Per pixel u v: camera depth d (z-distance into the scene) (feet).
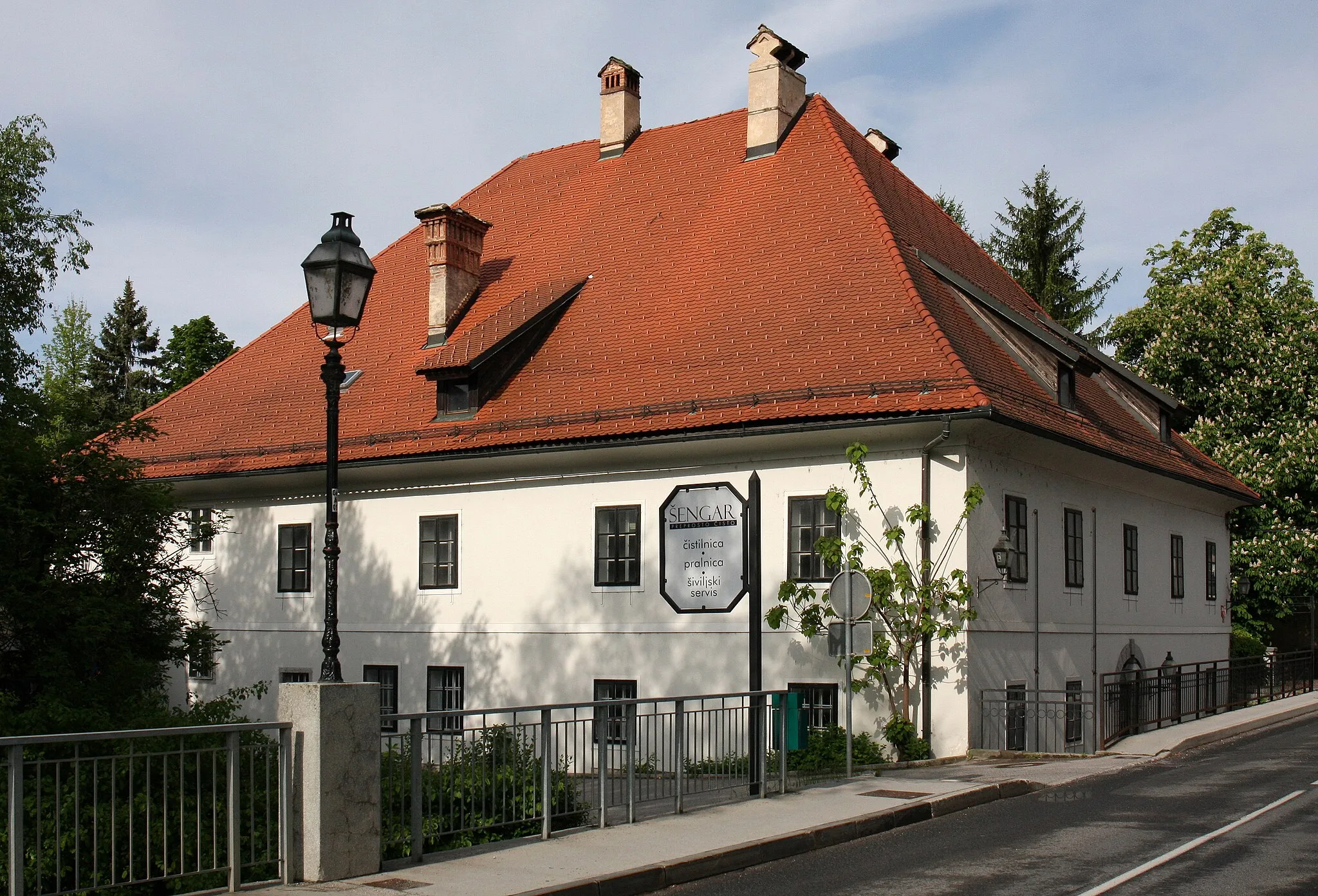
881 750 65.92
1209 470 101.45
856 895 32.40
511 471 81.15
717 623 73.20
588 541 78.43
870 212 81.66
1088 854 36.83
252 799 33.19
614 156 103.50
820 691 69.56
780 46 92.43
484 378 82.58
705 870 36.32
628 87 104.63
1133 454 83.61
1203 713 85.71
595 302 87.04
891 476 68.59
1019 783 51.16
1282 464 121.08
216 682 93.56
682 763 45.73
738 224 87.04
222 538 94.32
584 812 42.83
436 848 38.06
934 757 65.98
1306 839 38.55
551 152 111.65
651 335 81.00
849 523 69.51
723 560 72.28
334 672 35.37
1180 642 97.04
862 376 69.26
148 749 36.06
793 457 71.46
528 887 32.45
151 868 32.91
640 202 95.91
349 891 31.99
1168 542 96.27
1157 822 42.39
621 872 34.30
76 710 42.83
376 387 91.45
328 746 33.60
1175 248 140.15
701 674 73.46
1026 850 37.81
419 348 93.20
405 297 100.48
